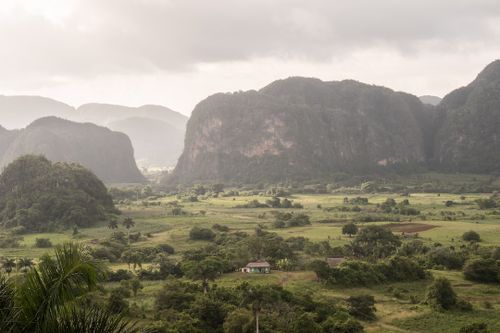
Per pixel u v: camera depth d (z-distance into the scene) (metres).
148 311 51.56
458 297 63.28
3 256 90.38
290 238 103.00
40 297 10.48
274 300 54.19
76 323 10.34
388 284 70.62
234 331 46.81
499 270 70.31
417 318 55.28
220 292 57.62
